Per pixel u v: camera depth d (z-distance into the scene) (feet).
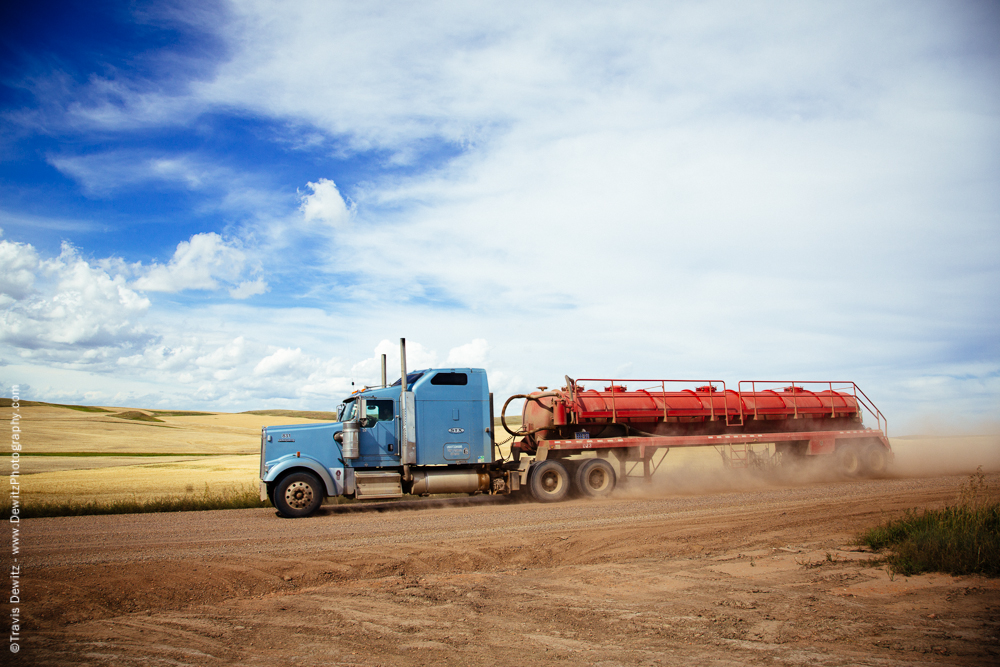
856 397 72.74
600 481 55.42
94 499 57.72
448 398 51.26
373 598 23.24
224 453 182.19
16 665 16.85
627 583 24.70
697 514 41.27
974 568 24.14
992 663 15.61
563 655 17.08
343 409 52.11
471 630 19.47
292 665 16.85
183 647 18.39
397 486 48.57
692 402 63.46
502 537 33.58
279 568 27.25
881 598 21.57
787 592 22.71
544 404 59.47
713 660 16.31
